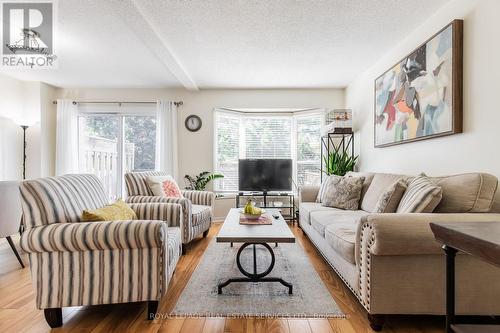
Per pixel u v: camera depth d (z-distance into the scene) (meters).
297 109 4.79
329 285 2.11
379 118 3.30
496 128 1.78
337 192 3.14
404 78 2.75
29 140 4.31
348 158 4.12
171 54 3.12
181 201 2.85
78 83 4.41
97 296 1.59
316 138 4.80
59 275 1.57
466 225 1.05
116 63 3.56
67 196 1.74
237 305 1.80
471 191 1.67
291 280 2.19
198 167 4.71
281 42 2.93
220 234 1.84
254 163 4.60
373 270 1.50
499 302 1.50
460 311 1.50
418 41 2.62
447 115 2.15
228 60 3.42
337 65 3.62
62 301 1.57
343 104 4.67
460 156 2.08
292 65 3.60
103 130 4.77
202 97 4.70
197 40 2.88
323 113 4.66
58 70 3.81
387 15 2.41
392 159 3.09
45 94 4.41
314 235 2.82
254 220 2.28
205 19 2.46
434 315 1.63
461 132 2.06
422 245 1.43
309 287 2.06
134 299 1.61
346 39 2.86
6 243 3.22
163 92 4.70
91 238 1.52
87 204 1.89
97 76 4.07
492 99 1.81
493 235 0.89
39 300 1.56
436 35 2.27
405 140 2.74
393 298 1.50
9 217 2.48
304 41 2.91
